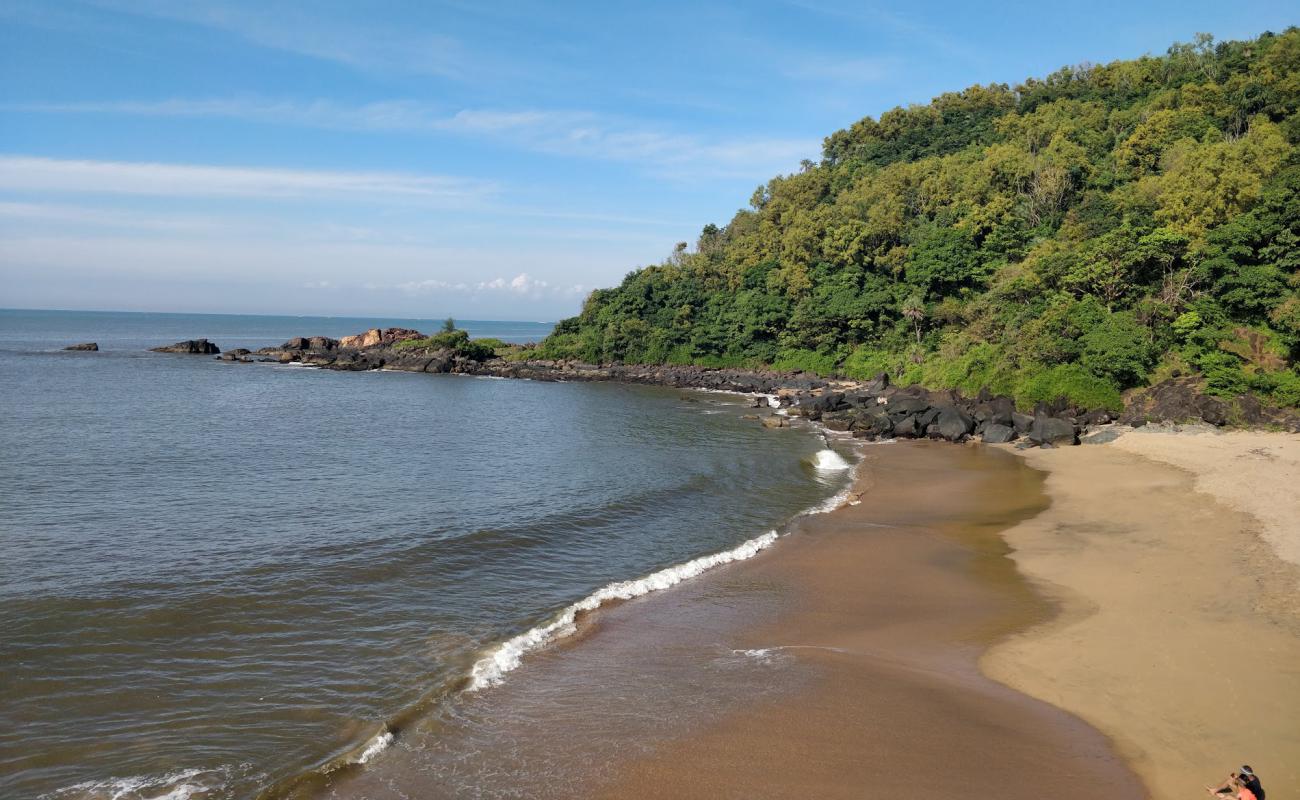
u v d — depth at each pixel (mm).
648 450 42000
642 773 10781
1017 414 49062
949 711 12609
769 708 12766
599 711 12680
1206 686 13008
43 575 18484
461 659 14719
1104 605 17438
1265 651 14234
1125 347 49969
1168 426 44031
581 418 56719
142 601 16984
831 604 18281
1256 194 54969
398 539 22547
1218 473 31906
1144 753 11133
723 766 10945
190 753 11172
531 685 13672
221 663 14172
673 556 22500
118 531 22750
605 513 27047
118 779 10469
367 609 17172
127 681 13328
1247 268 51625
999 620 16969
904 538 24359
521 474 33938
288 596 17688
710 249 126750
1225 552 20734
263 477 31656
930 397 58000
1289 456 34312
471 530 23828
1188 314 50625
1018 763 10992
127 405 56219
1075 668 14102
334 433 45594
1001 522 26344
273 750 11328
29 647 14438
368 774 10703
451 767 10914
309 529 23484
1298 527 22547
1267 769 10461
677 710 12711
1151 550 21609
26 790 10172
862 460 39969
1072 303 57125
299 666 14164
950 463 39031
